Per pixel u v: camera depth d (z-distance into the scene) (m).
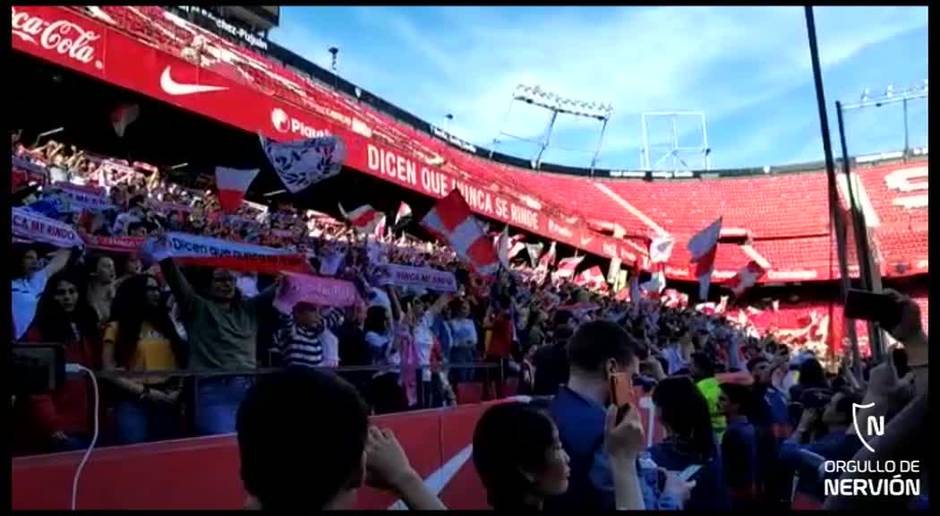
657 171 40.34
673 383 3.76
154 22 11.91
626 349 2.72
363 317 6.59
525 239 22.95
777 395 5.99
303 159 6.73
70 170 9.13
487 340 8.24
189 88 11.30
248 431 1.54
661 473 3.34
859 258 5.49
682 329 14.62
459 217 7.70
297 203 17.28
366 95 24.00
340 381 1.63
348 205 18.19
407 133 24.11
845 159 5.91
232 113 12.00
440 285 7.58
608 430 2.21
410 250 12.28
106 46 10.05
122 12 10.66
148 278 4.87
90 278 5.07
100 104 11.73
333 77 22.48
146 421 3.75
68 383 3.38
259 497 1.52
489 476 2.13
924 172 35.78
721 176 40.34
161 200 9.63
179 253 4.66
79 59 9.62
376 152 15.63
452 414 4.70
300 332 5.52
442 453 4.52
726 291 35.03
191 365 4.45
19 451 3.13
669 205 38.78
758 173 39.88
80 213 7.06
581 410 2.62
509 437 2.09
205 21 17.56
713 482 3.58
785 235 36.75
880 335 4.34
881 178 36.88
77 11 9.62
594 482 2.47
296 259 5.34
